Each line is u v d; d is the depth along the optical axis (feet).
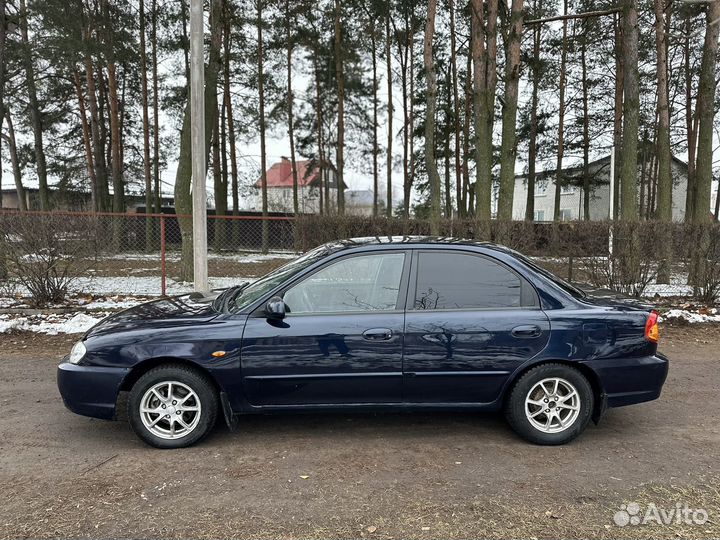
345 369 12.55
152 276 36.32
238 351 12.46
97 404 12.46
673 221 31.22
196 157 23.97
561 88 78.69
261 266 37.76
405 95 90.53
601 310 13.05
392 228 34.37
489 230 32.78
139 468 11.71
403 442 13.21
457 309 12.86
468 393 12.89
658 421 14.82
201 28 23.56
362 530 9.32
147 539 9.04
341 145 81.92
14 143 84.94
